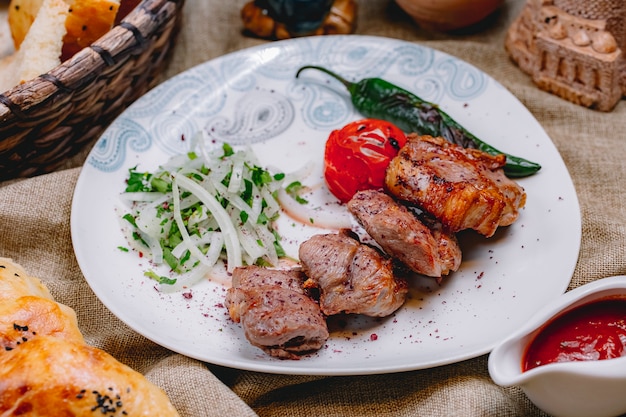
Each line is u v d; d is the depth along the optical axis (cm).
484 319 48
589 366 40
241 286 48
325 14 66
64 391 39
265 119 60
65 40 56
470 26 69
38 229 54
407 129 59
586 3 58
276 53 63
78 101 54
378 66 63
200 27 69
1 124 51
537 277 49
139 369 49
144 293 50
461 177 50
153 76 63
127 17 55
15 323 42
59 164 58
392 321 48
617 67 58
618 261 50
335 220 55
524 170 54
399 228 48
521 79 63
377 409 46
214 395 45
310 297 48
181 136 59
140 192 55
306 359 46
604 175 56
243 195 54
